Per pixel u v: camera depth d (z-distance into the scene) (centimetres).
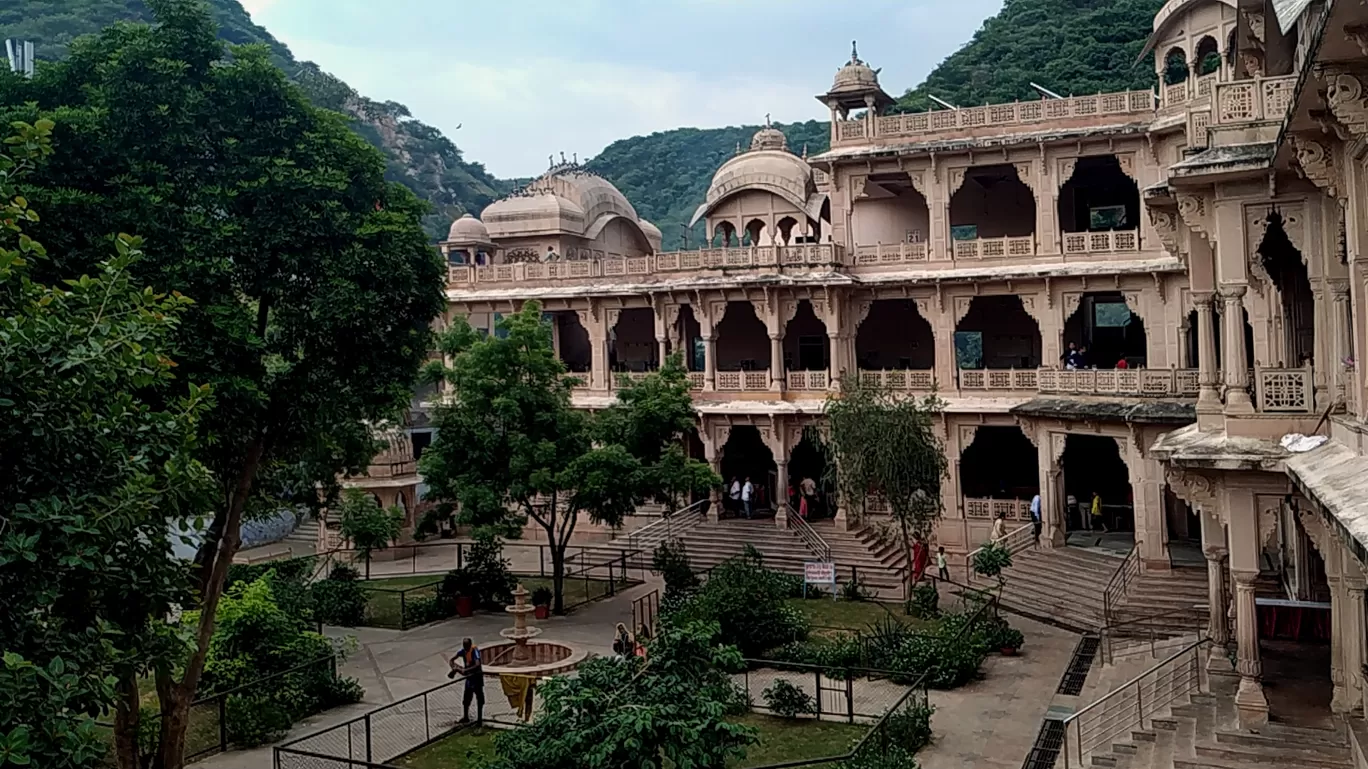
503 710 2191
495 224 4925
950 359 3747
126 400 923
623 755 1055
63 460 849
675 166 11294
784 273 3891
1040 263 3600
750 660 2106
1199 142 1859
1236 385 1602
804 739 1938
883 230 4294
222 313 1500
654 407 3225
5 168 930
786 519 3800
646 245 5684
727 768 1762
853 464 3002
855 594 3114
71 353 849
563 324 4834
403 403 1850
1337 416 1423
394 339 1764
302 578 3244
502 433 3034
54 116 1434
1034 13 6775
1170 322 3409
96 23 8969
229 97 1625
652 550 3722
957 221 4122
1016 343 4062
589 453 2988
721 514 3988
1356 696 1538
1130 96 3434
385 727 2100
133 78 1533
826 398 3569
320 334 1659
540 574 3644
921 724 1916
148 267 1439
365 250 1678
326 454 2259
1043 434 3272
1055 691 2197
